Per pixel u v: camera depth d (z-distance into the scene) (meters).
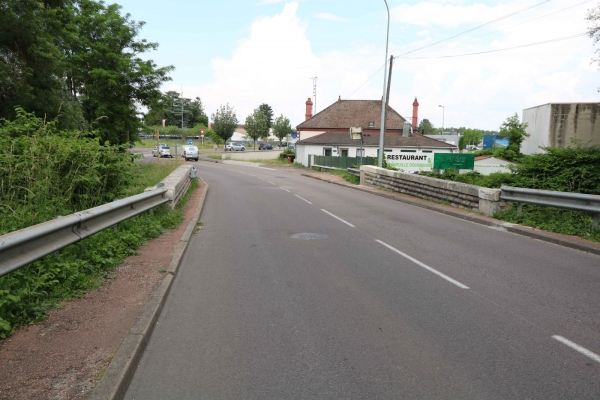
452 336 4.71
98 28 26.12
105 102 25.95
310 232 10.67
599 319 5.23
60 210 8.12
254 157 60.94
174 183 13.24
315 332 4.80
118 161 10.15
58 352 3.99
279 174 35.69
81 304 5.19
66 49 24.94
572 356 4.27
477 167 34.41
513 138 38.78
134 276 6.42
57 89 18.58
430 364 4.09
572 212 12.09
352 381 3.78
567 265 7.75
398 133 54.41
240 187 23.11
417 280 6.75
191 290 6.19
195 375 3.87
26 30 16.16
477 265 7.68
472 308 5.56
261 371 3.95
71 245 6.57
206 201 16.88
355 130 26.89
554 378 3.85
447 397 3.54
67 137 10.41
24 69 16.34
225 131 74.25
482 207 13.16
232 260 7.89
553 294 6.13
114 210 7.78
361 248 8.95
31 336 4.30
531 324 5.05
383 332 4.81
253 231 10.77
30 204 7.70
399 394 3.58
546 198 11.20
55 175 8.70
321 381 3.78
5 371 3.63
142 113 29.02
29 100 16.52
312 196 19.09
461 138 90.44
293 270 7.26
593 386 3.72
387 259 8.05
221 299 5.83
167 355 4.24
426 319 5.18
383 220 12.66
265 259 7.98
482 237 10.26
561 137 27.08
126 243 7.90
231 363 4.09
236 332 4.79
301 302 5.74
